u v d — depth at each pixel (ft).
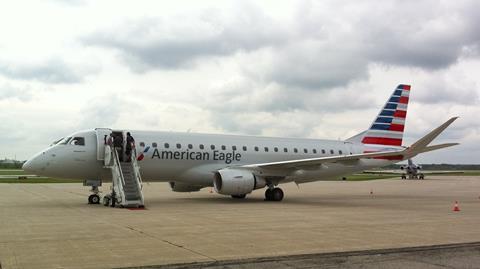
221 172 83.56
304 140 102.94
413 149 80.84
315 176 98.53
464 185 177.06
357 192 126.41
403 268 29.43
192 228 46.03
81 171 77.66
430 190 138.62
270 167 88.02
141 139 82.48
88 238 39.04
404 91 112.98
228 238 39.78
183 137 87.81
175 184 95.14
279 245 36.50
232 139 93.61
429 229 47.37
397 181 229.66
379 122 110.42
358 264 30.50
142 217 55.88
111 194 72.59
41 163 75.05
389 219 56.65
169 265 29.01
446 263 31.07
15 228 45.01
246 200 90.63
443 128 76.84
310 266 29.76
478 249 36.24
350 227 48.21
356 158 82.79
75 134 78.48
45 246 35.12
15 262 29.40
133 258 30.81
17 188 130.00
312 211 66.69
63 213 60.03
